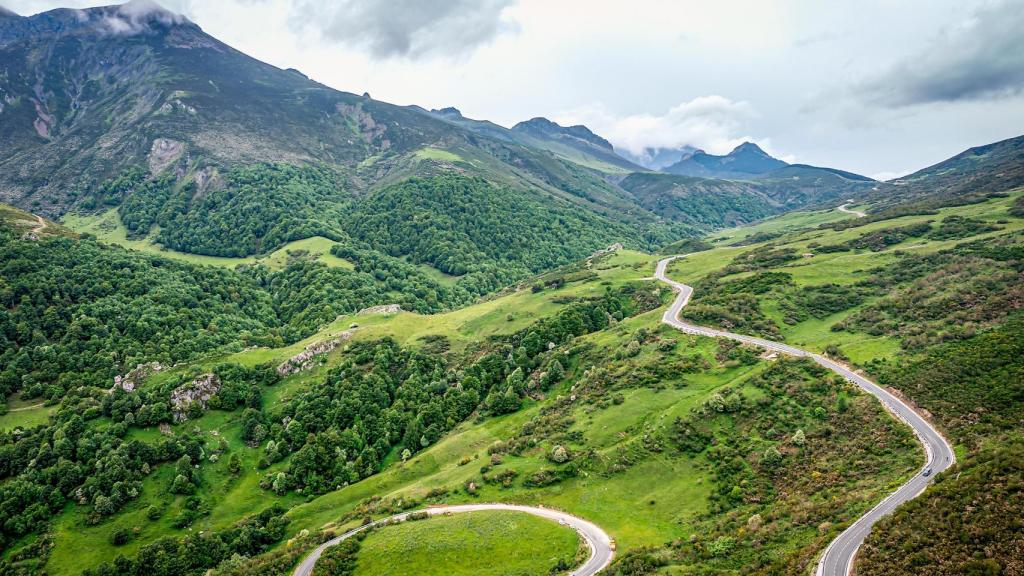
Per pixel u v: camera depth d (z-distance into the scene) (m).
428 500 129.12
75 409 165.50
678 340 167.50
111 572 124.56
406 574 101.00
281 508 147.50
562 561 97.44
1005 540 65.44
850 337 148.88
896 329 144.50
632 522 106.62
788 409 121.56
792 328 164.75
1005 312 131.00
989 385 106.06
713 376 144.75
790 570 75.88
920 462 92.75
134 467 151.25
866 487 92.00
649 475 118.12
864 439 105.56
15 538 132.12
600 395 153.38
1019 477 72.88
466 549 104.62
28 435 156.50
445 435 170.38
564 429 143.75
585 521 110.25
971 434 95.94
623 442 128.75
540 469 129.12
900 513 77.38
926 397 111.44
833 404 118.31
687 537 97.31
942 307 145.50
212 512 147.25
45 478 143.00
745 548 87.75
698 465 116.31
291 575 110.25
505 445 146.25
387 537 113.56
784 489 101.56
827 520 86.50
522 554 101.44
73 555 129.88
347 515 134.75
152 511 141.88
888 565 70.00
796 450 110.00
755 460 111.69
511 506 120.06
